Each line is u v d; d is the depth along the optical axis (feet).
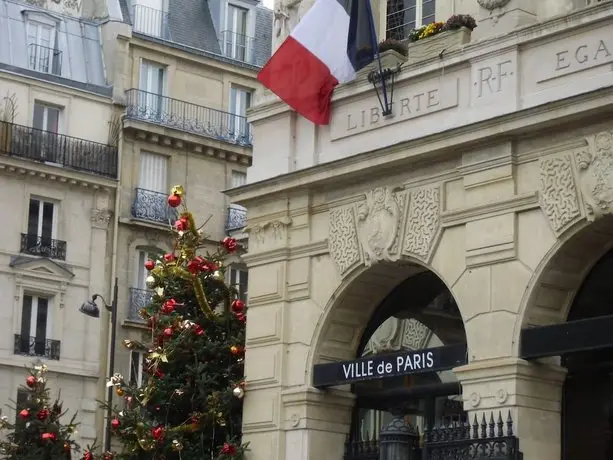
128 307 136.05
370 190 71.51
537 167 64.49
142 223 137.49
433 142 67.62
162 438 75.15
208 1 150.41
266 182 75.82
